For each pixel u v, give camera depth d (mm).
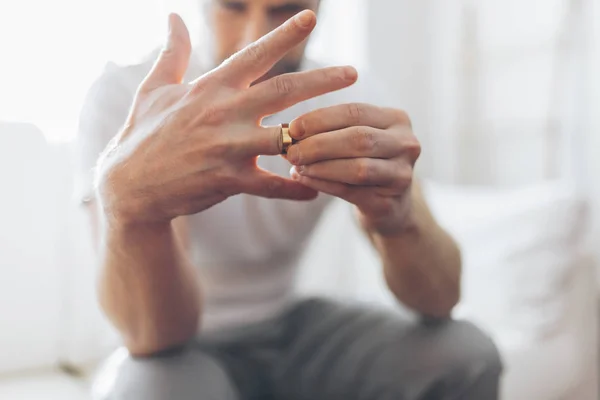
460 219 1335
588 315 1258
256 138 596
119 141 629
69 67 901
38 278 968
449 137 1668
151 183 607
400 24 1707
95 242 744
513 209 1273
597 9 1365
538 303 1170
